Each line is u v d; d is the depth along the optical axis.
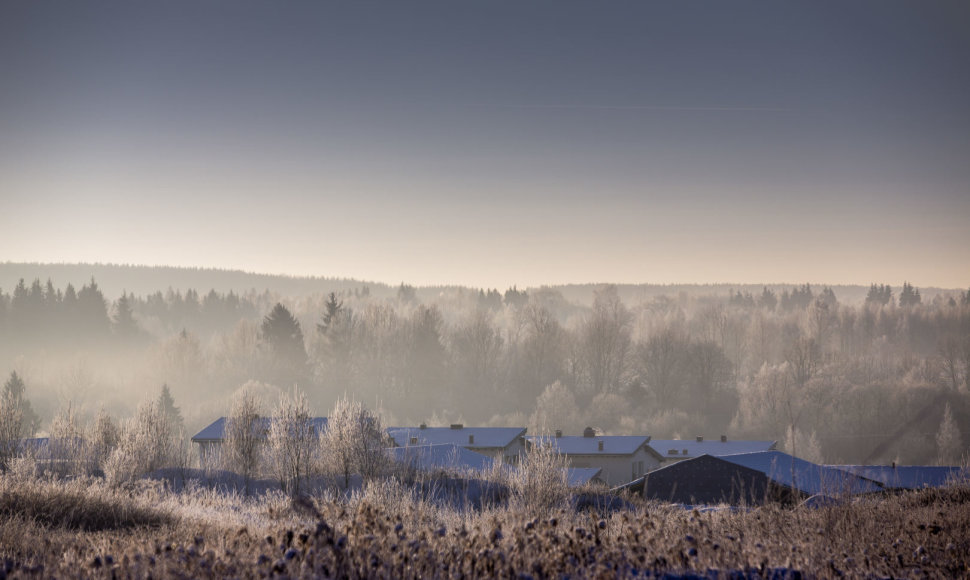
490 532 6.70
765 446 68.19
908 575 6.47
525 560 6.00
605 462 58.19
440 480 22.92
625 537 7.47
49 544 8.69
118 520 11.42
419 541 6.24
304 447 32.59
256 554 6.34
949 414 75.12
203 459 39.91
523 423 102.00
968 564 6.63
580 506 16.91
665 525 8.46
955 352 108.38
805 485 23.39
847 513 8.91
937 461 72.75
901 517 9.59
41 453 34.88
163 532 9.88
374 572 5.50
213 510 13.42
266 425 37.53
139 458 33.50
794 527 8.55
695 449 67.88
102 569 6.04
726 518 9.25
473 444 58.16
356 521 6.90
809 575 6.11
